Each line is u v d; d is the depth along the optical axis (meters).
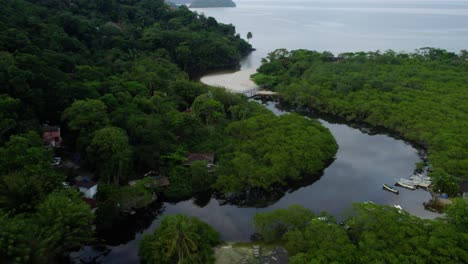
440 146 92.81
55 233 47.84
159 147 81.88
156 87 122.69
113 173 72.50
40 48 117.19
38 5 161.38
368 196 78.38
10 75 81.94
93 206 66.56
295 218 59.44
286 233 56.88
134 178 77.69
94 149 72.12
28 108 81.06
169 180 77.56
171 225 53.59
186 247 50.88
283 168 79.19
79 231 52.59
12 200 52.97
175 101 114.75
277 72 172.25
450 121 104.25
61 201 52.81
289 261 52.22
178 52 189.12
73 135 83.94
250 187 77.12
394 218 56.75
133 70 131.38
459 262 48.72
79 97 89.94
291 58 190.38
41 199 54.94
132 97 105.69
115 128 77.00
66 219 50.94
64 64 108.06
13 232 43.25
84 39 153.12
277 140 88.44
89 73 108.75
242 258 56.56
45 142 81.31
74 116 80.12
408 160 95.69
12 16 125.75
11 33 108.38
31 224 47.25
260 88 162.00
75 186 69.25
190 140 90.88
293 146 86.00
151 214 71.25
